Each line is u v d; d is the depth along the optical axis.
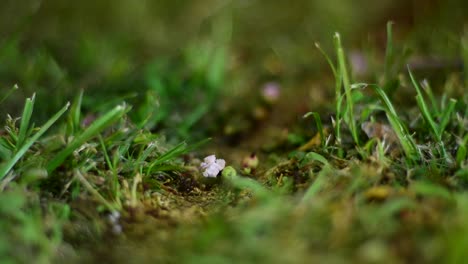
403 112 0.36
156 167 0.32
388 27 0.37
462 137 0.33
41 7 0.55
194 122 0.39
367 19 0.55
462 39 0.42
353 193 0.29
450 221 0.26
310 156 0.31
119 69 0.45
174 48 0.50
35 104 0.39
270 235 0.27
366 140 0.34
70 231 0.28
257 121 0.40
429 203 0.28
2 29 0.48
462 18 0.49
